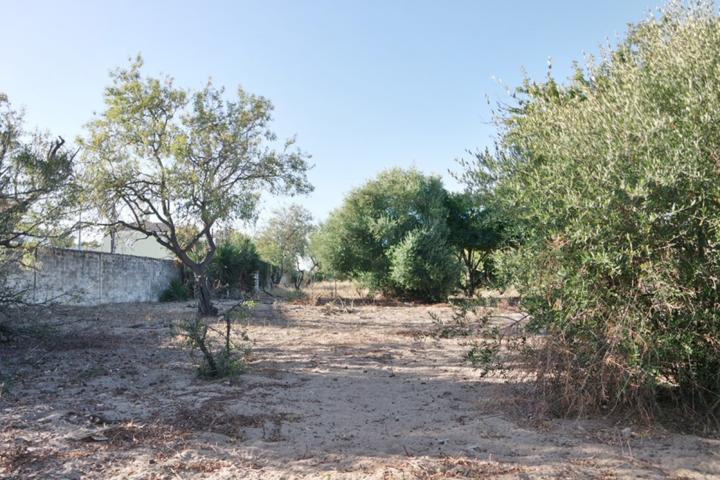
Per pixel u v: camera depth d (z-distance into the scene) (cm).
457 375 802
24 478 409
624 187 466
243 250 3055
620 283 505
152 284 2614
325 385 739
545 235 545
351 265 2867
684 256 485
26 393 673
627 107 505
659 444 480
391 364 903
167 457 459
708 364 519
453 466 434
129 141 1587
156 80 1592
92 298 2116
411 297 2773
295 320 1691
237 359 807
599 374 526
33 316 1215
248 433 525
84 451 467
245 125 1692
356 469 431
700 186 472
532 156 598
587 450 466
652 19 613
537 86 696
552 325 547
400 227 2805
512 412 583
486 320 639
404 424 553
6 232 1002
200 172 1647
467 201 732
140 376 784
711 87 475
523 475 414
